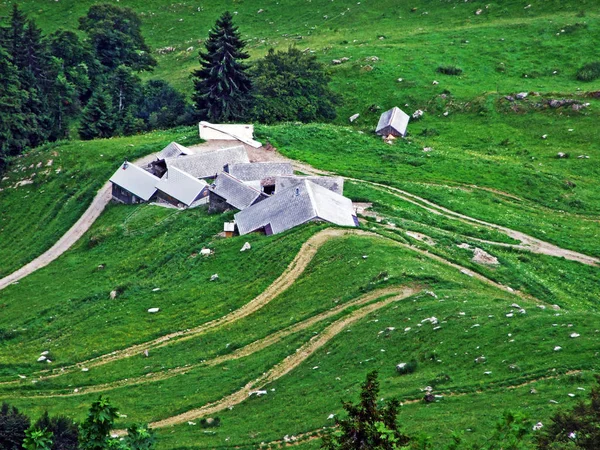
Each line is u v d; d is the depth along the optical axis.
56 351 92.00
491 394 63.44
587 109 153.62
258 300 95.06
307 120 162.12
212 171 133.38
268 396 73.75
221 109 160.38
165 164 136.12
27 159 155.00
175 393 78.12
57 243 127.88
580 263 106.62
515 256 106.31
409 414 62.38
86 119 166.75
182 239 114.69
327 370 75.38
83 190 140.38
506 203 125.88
